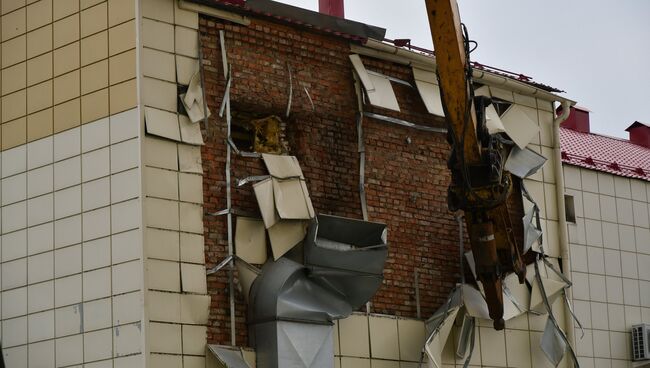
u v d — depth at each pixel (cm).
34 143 3447
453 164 3425
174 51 3347
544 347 4003
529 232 4072
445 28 3275
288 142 3612
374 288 3547
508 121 4159
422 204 3878
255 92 3528
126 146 3231
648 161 5200
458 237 3950
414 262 3816
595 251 4734
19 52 3541
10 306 3406
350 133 3741
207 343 3244
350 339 3575
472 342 3841
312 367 3366
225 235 3366
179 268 3212
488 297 3631
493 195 3406
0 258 3456
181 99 3328
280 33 3619
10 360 3369
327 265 3450
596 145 5194
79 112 3359
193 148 3325
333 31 3725
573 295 4609
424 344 3731
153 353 3097
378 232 3556
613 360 4666
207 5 3444
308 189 3597
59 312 3288
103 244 3228
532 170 4128
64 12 3456
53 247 3344
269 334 3325
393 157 3834
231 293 3334
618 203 4875
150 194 3198
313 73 3684
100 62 3341
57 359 3269
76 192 3322
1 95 3556
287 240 3434
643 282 4853
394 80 3894
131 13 3291
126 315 3136
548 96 4303
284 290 3359
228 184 3394
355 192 3709
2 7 3606
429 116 3959
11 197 3472
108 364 3150
